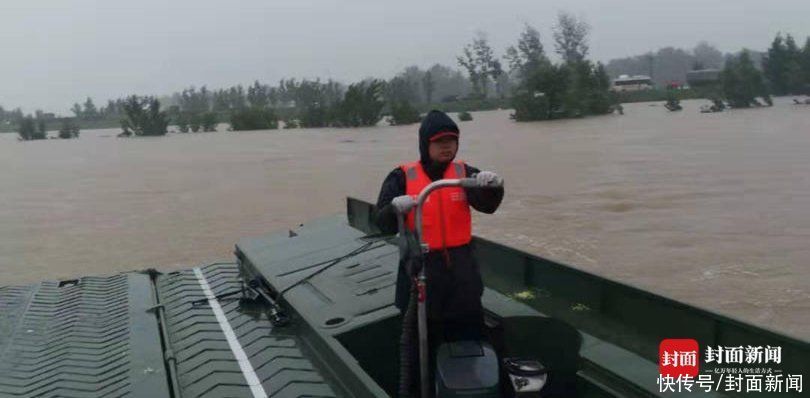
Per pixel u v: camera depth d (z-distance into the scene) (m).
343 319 4.35
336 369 3.81
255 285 5.32
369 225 6.86
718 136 30.33
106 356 4.36
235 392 3.77
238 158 29.69
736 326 3.82
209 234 13.80
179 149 37.66
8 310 5.33
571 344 4.34
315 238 6.43
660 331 4.30
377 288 4.79
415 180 3.67
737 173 18.77
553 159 23.41
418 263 3.42
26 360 4.38
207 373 4.01
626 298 4.54
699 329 4.06
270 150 33.47
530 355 4.39
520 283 5.51
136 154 35.66
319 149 32.62
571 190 17.02
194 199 18.14
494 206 3.67
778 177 17.88
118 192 20.19
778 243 11.52
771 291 9.25
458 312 3.68
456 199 3.67
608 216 13.98
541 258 5.25
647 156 23.30
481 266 6.01
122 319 5.02
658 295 4.29
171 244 13.10
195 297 5.45
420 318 3.47
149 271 6.45
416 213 3.43
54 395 3.84
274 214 15.55
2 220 16.08
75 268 11.65
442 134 3.58
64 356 4.36
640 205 14.93
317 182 20.31
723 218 13.44
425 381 3.53
